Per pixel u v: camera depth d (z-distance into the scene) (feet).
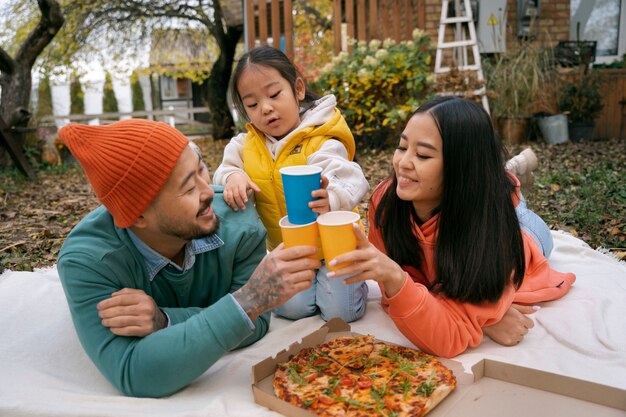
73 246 5.46
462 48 26.18
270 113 7.77
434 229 6.65
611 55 29.86
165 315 5.75
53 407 5.18
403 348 6.00
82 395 5.47
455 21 24.57
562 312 7.34
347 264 5.05
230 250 6.27
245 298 5.19
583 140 25.16
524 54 25.79
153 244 5.74
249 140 8.29
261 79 7.68
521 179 10.29
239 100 8.11
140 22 41.27
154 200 5.16
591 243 11.08
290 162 7.75
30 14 36.81
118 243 5.61
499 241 6.21
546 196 14.93
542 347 6.58
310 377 5.37
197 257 6.18
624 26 29.48
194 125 49.52
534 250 7.94
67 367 6.28
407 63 22.54
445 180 6.16
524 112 25.13
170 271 6.06
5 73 27.96
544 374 5.30
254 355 6.48
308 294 7.70
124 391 5.48
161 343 5.16
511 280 6.63
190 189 5.22
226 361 6.35
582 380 5.12
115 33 41.57
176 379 5.25
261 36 25.85
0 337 6.87
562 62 26.76
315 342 6.23
